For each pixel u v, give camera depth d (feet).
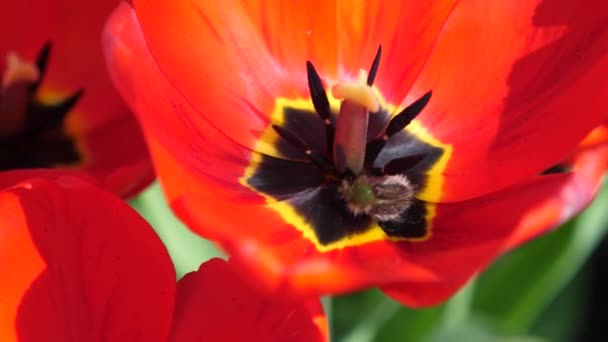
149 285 1.49
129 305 1.49
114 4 1.72
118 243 1.48
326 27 1.65
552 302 2.29
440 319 1.91
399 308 1.91
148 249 1.48
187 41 1.56
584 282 2.39
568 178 1.41
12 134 1.74
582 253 2.08
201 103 1.56
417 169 1.61
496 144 1.58
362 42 1.66
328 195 1.59
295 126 1.64
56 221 1.47
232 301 1.50
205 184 1.51
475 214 1.53
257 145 1.61
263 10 1.62
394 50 1.66
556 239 1.99
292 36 1.65
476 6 1.62
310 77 1.63
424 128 1.64
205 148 1.55
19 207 1.46
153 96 1.48
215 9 1.59
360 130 1.59
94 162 1.71
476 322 1.95
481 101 1.62
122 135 1.71
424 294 1.36
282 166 1.61
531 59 1.60
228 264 1.50
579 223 1.97
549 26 1.59
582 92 1.52
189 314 1.51
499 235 1.42
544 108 1.56
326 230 1.55
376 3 1.65
